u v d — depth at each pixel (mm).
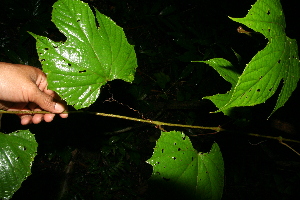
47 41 1004
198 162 1196
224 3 3543
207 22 3594
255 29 610
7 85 1517
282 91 715
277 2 677
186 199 1124
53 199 2885
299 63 754
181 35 3377
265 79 645
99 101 2916
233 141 3348
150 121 1249
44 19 2963
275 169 3404
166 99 3354
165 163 1122
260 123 2666
